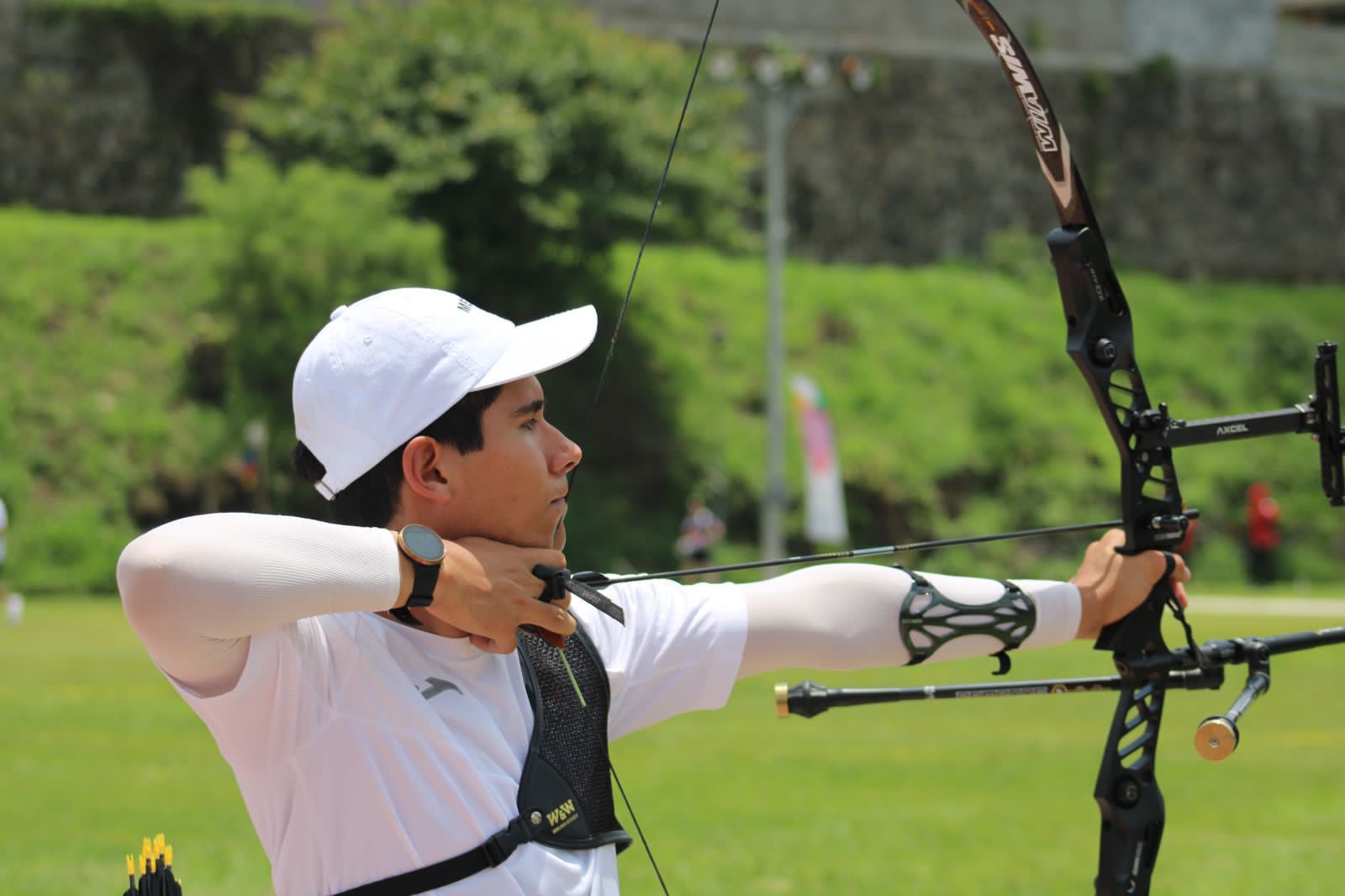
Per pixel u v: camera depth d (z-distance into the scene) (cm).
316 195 5731
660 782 1970
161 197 6394
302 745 409
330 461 437
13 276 5684
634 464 6062
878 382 6569
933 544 491
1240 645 493
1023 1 7800
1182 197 8000
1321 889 1406
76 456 5431
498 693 425
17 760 2011
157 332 5722
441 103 6000
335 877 411
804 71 5531
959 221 7588
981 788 1934
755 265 6856
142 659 3164
